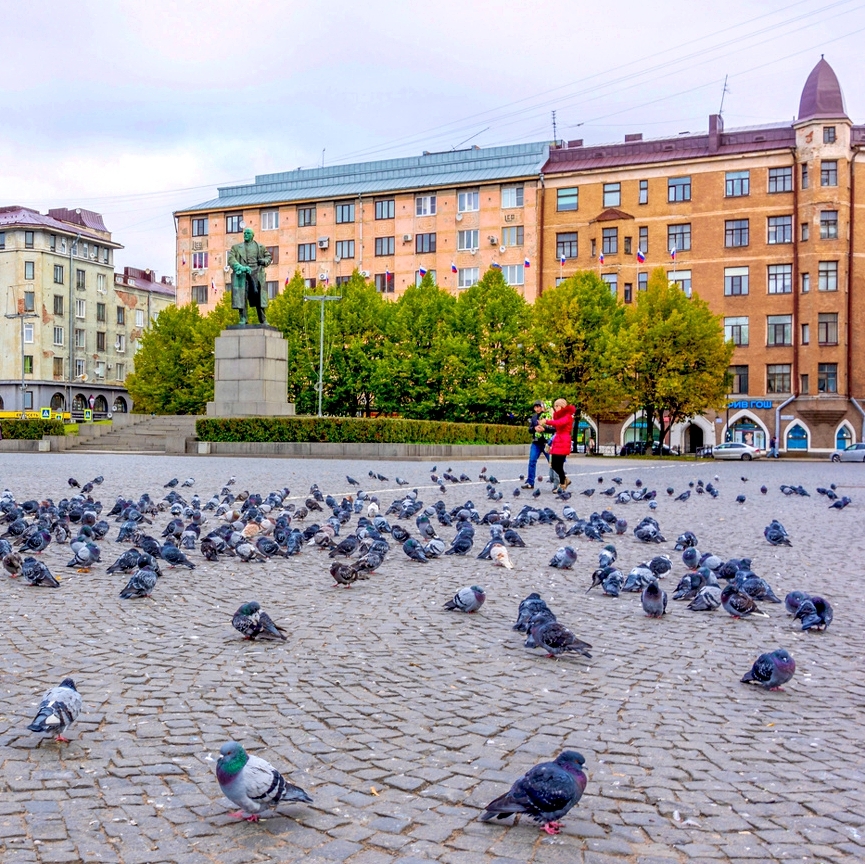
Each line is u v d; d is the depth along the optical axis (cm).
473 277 7162
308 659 642
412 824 386
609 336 5338
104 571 992
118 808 397
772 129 6444
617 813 400
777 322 6338
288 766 446
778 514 1766
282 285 7775
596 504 1908
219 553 1102
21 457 3578
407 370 5291
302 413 5722
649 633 748
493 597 878
